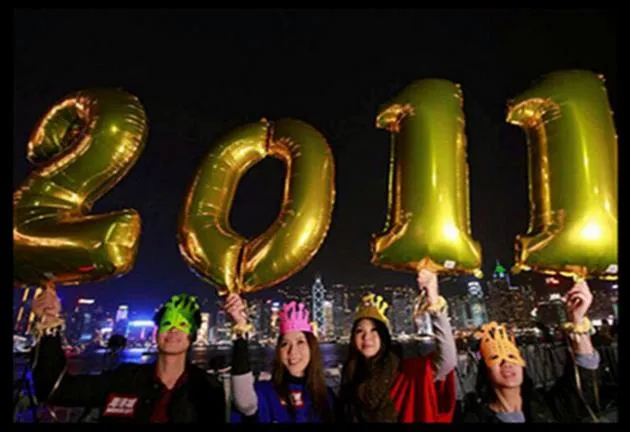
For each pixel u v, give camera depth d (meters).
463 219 2.95
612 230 2.75
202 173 3.33
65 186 3.08
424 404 2.51
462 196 3.01
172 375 2.71
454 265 2.82
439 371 2.58
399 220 2.94
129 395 2.66
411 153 3.03
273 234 3.02
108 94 3.35
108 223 2.93
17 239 2.90
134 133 3.27
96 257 2.86
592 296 2.70
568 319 2.73
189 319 2.78
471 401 2.66
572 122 2.97
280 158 3.51
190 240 3.12
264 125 3.52
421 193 2.90
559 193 2.89
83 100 3.41
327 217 3.15
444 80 3.29
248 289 3.03
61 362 2.78
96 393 2.73
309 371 2.69
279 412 2.65
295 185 3.15
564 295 2.80
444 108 3.11
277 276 3.00
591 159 2.88
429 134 3.03
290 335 2.72
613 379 4.24
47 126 3.56
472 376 3.41
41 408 3.63
